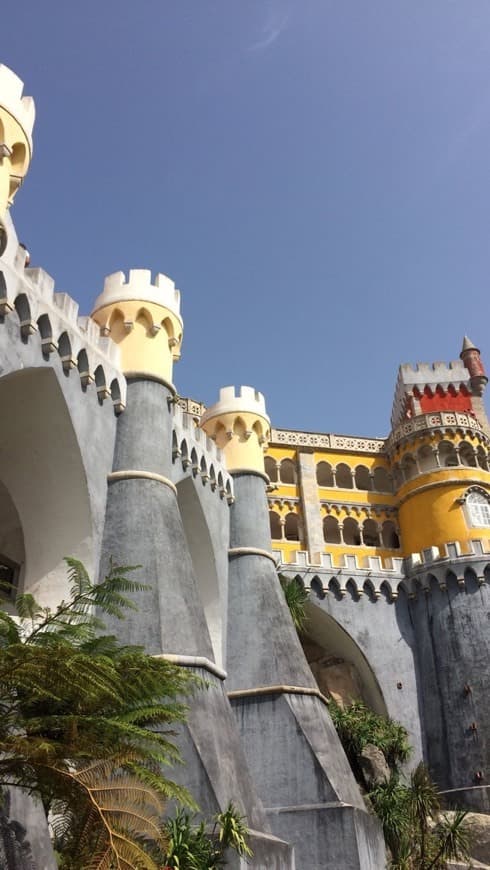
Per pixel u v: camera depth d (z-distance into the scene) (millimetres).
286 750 26062
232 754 20531
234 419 37031
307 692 28094
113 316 28234
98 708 12492
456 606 39406
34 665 10969
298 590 36969
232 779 19547
